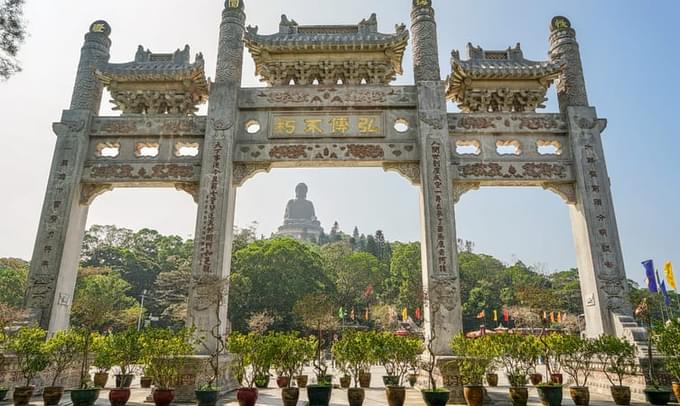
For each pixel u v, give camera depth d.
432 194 18.06
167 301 59.59
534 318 34.59
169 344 13.16
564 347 14.20
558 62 19.66
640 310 16.56
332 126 19.47
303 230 157.75
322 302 30.80
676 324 13.47
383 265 82.38
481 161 18.97
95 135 19.50
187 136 19.52
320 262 66.25
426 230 17.69
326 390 12.98
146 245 77.56
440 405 12.64
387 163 19.03
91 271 47.91
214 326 15.52
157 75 19.78
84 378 13.41
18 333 14.72
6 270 48.06
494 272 81.81
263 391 18.00
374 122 19.56
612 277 17.14
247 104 19.78
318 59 20.34
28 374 13.71
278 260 58.41
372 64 20.38
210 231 17.64
